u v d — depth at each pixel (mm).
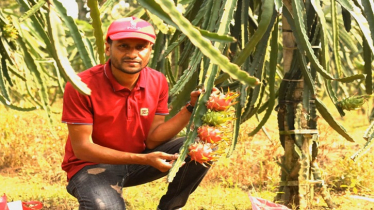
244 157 4824
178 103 3068
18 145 5398
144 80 2516
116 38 2238
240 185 4410
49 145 5719
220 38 1882
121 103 2455
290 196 3412
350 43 5684
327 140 5938
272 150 4844
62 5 1804
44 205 3646
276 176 4504
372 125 2717
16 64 4742
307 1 3176
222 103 2314
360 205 3670
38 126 6664
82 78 2393
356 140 6211
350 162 4320
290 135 3311
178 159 2246
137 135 2566
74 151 2418
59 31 1644
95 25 1885
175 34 3520
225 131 2375
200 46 1755
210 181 4504
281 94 3305
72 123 2361
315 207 3564
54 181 4637
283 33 3240
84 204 2371
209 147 2275
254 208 2557
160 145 2699
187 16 3326
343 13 3211
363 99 3021
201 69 2488
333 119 3088
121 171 2582
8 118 6309
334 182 4273
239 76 1767
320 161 5055
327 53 2916
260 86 3062
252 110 3445
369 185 4191
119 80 2418
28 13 3066
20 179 4695
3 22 4367
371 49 2730
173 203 2781
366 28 2775
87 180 2434
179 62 3330
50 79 6609
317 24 3203
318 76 3943
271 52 3068
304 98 3080
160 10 1796
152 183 4320
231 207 3562
